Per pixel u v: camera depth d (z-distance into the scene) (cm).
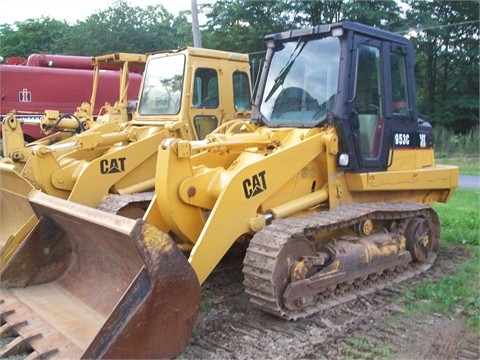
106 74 1509
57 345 399
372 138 591
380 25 2278
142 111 861
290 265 477
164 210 499
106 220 413
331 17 2316
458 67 2527
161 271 388
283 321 484
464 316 501
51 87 1453
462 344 444
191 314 407
